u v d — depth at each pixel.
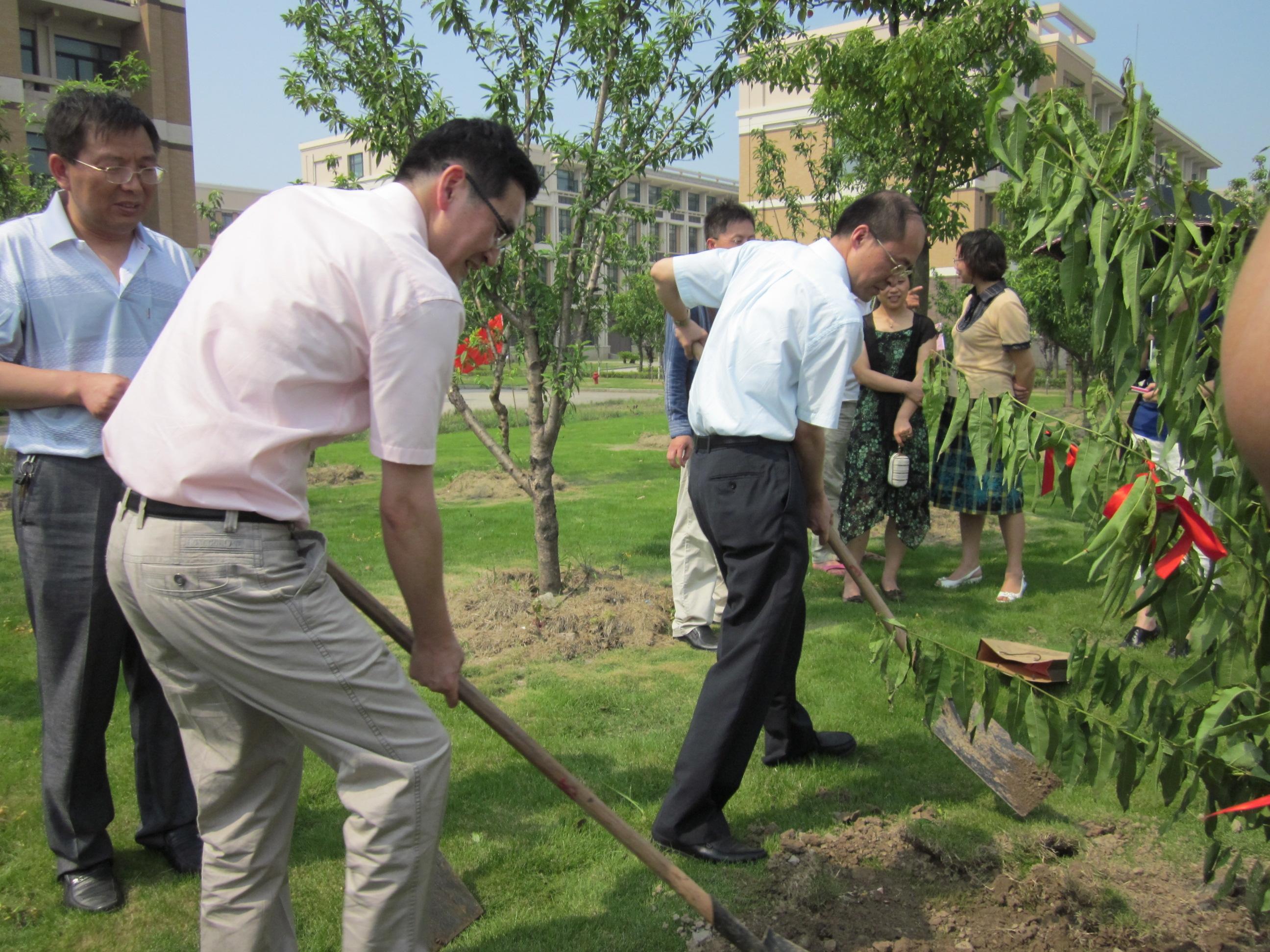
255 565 1.85
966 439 5.36
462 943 2.41
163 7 28.92
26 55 27.61
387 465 1.88
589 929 2.46
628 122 5.14
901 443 5.18
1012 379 5.22
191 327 1.87
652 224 5.58
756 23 4.97
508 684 4.15
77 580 2.51
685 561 4.63
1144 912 2.53
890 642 2.82
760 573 2.70
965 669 2.58
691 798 2.75
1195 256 1.80
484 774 3.29
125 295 2.60
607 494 9.19
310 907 2.56
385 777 1.94
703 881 2.65
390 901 1.95
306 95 5.04
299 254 1.85
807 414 2.76
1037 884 2.59
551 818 3.01
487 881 2.67
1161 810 3.04
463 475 9.70
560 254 5.20
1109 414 1.95
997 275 5.22
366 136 5.00
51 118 2.49
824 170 9.73
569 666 4.38
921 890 2.62
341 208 1.93
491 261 2.17
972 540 5.66
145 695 2.77
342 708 1.92
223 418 1.82
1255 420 0.68
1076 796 3.12
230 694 1.99
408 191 2.02
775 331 2.71
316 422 1.89
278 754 2.10
